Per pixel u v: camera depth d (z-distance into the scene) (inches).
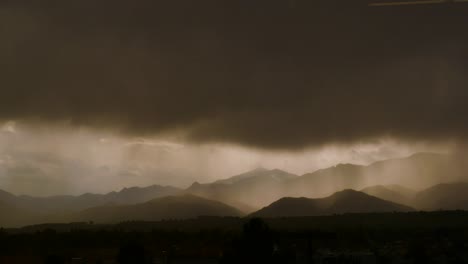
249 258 1785.2
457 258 2591.0
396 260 2549.2
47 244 3631.9
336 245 3139.8
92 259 2664.9
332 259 2358.5
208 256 2532.0
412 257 2618.1
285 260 1891.0
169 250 2753.4
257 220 1859.0
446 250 2871.6
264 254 1800.0
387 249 2982.3
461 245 3132.4
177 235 3983.8
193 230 5526.6
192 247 3068.4
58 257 2404.0
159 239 3745.1
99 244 3617.1
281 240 2733.8
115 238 3887.8
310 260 2117.4
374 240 3533.5
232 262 1800.0
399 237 3752.5
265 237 1825.8
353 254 2625.5
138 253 2251.5
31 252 3235.7
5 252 3238.2
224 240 3442.4
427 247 3031.5
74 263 2500.0
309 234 2212.1
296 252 2369.6
